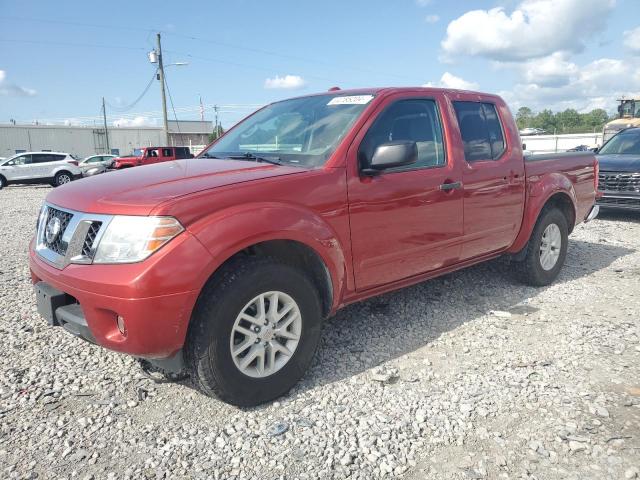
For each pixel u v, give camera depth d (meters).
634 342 3.89
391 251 3.64
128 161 27.03
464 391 3.16
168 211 2.62
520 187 4.74
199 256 2.62
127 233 2.61
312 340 3.19
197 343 2.74
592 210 6.09
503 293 5.07
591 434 2.70
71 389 3.20
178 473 2.42
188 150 28.94
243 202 2.86
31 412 2.94
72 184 3.38
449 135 4.12
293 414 2.92
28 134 57.41
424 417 2.87
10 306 4.72
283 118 4.12
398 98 3.83
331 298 3.31
